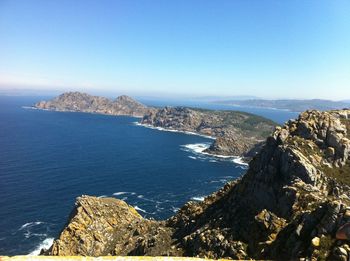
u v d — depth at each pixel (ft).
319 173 218.79
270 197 211.82
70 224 311.27
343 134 254.68
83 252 288.92
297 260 131.23
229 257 179.52
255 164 251.80
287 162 220.84
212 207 260.01
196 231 230.07
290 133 256.73
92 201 352.28
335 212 132.16
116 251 279.69
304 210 173.17
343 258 111.45
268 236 168.96
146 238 270.26
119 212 350.02
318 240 126.62
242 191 243.60
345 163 235.20
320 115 267.59
